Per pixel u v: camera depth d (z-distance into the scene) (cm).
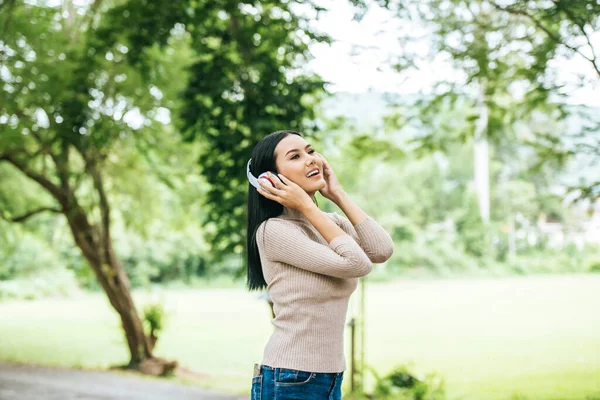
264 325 2186
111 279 1305
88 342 1845
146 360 1311
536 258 4025
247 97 767
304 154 230
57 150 1098
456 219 4012
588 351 1404
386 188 3862
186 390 1054
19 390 1006
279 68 773
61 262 3656
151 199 1427
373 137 1020
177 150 1254
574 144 699
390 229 3841
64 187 1230
